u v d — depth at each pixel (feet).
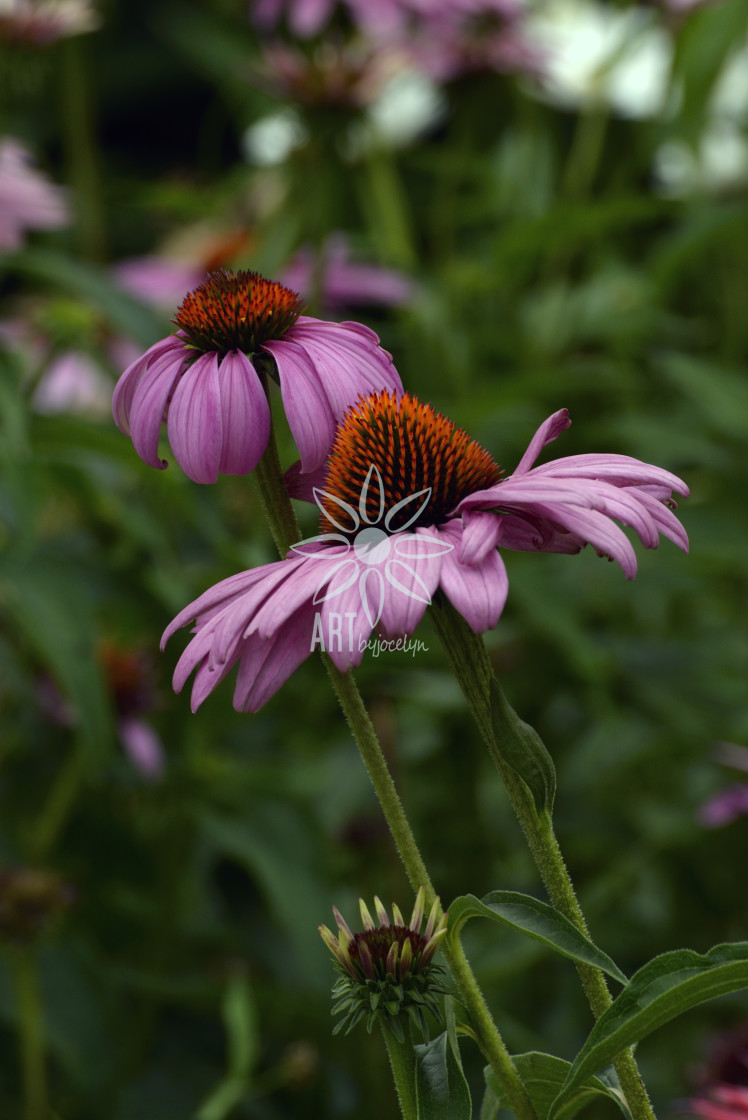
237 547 3.70
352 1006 2.61
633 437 4.90
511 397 4.52
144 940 4.50
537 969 4.43
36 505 3.53
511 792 2.59
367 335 2.68
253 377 2.61
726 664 4.97
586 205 4.77
